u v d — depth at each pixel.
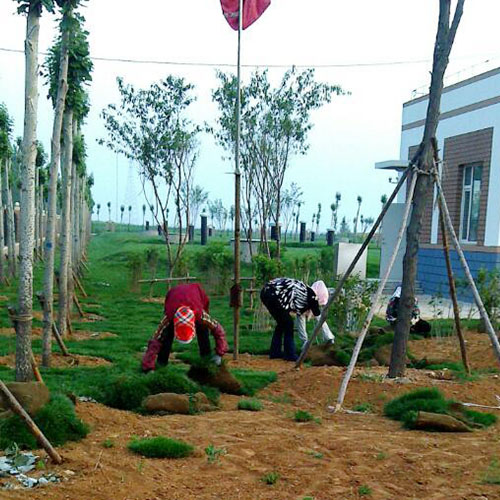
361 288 12.74
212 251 21.80
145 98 17.98
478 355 10.75
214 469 4.95
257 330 13.58
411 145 23.41
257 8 10.48
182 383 7.24
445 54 8.38
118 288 21.78
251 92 18.39
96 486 4.39
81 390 7.23
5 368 8.66
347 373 7.48
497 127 18.69
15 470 4.62
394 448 5.63
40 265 28.23
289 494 4.49
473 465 5.20
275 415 6.96
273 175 19.09
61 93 8.88
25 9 6.37
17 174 29.31
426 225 22.16
